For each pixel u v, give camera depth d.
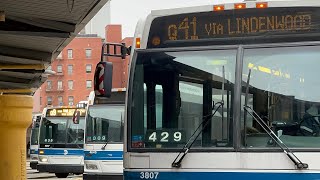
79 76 104.25
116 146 17.59
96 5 9.70
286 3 6.80
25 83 17.95
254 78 6.75
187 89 7.00
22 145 7.70
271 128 6.57
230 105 6.76
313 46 6.67
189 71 7.03
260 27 6.87
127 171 7.08
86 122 18.02
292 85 6.62
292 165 6.41
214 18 7.05
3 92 17.66
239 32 6.94
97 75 7.32
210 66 6.95
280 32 6.80
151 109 7.11
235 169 6.60
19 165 7.65
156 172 6.92
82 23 11.07
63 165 24.55
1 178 7.54
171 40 7.18
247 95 6.72
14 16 10.39
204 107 6.88
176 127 6.96
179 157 6.82
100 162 17.61
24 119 7.64
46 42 12.60
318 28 6.70
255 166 6.53
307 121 6.49
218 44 7.00
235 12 6.97
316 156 6.35
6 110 7.49
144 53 7.24
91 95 18.45
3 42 12.70
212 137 6.77
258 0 6.91
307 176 6.34
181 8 7.17
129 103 7.19
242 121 6.67
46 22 10.68
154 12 7.27
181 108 6.98
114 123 17.88
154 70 7.17
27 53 13.66
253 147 6.57
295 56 6.69
